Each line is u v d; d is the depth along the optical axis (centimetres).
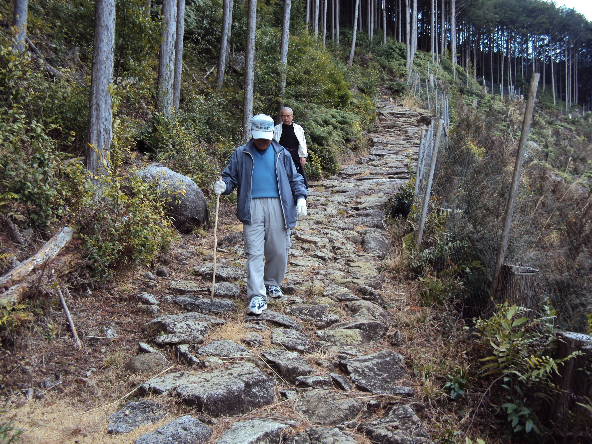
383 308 510
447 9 5366
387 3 5191
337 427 311
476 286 502
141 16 937
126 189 604
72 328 392
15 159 489
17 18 777
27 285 391
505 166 898
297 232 762
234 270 568
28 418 292
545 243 570
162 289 500
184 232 688
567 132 2488
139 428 289
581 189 850
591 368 312
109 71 613
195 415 305
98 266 471
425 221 695
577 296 444
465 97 3197
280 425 299
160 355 369
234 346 390
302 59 1758
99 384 337
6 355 343
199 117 1143
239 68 1786
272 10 2270
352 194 1030
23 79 673
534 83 430
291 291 530
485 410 348
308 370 371
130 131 831
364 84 2522
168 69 1031
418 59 3934
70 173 534
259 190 456
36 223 489
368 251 689
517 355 352
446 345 431
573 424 313
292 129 670
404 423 319
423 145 854
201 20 1836
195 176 845
